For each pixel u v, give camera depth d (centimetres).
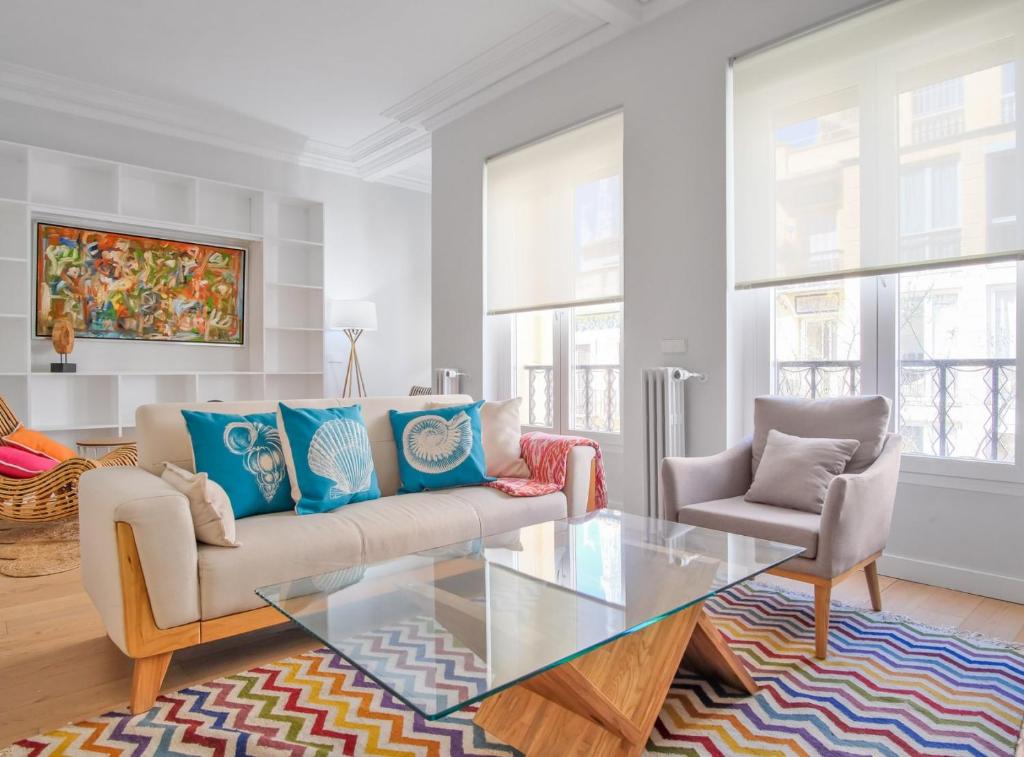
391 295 655
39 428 448
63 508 318
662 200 351
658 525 222
